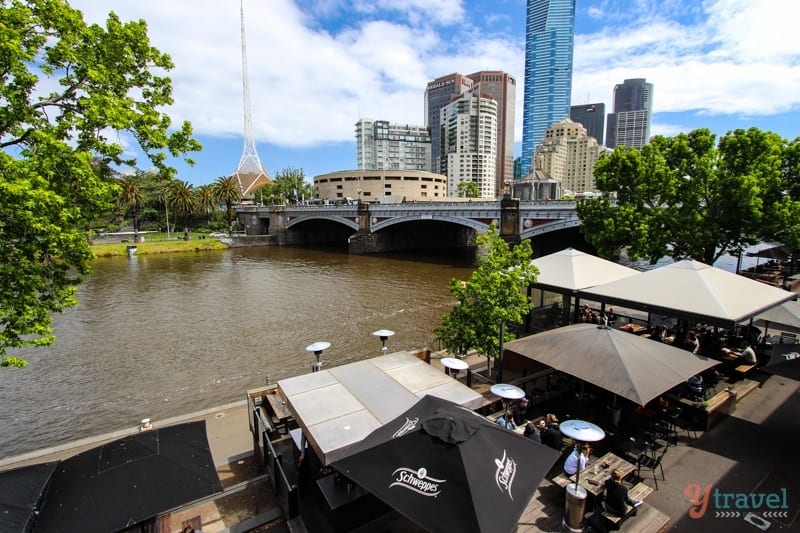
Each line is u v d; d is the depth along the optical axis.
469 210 52.31
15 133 9.63
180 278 46.69
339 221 77.88
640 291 12.09
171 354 21.81
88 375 19.19
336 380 9.28
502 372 13.79
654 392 7.45
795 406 10.92
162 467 6.37
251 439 11.36
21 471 6.24
